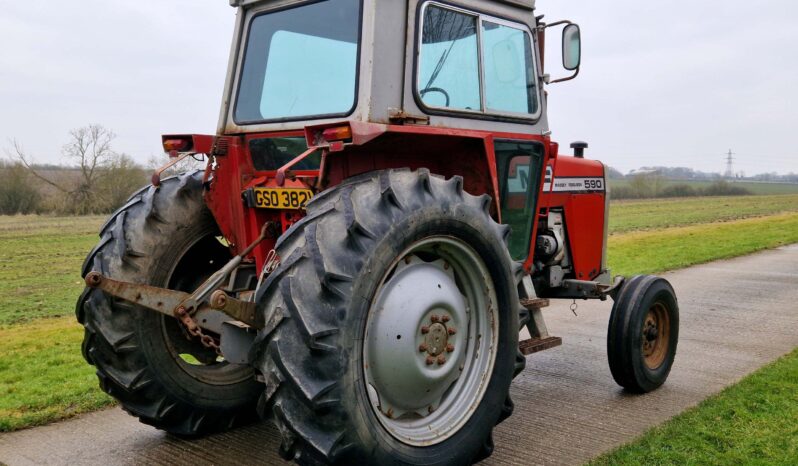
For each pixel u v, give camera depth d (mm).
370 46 3246
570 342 6391
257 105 3873
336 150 2900
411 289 3102
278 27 3779
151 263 3650
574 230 5395
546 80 4430
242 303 2934
